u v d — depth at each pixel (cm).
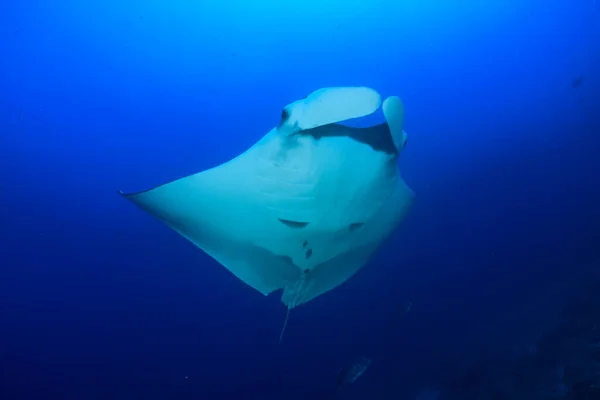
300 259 228
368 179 208
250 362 1062
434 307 1090
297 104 187
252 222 217
